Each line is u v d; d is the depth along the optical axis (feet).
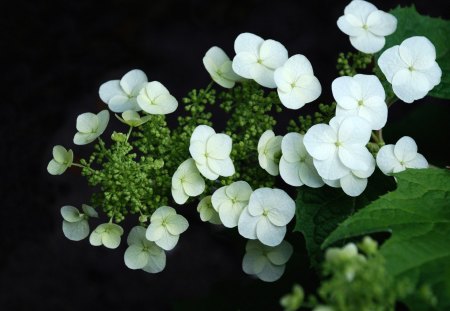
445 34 2.48
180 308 2.34
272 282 2.30
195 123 2.27
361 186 2.15
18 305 3.78
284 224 2.15
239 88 2.30
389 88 2.30
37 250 3.84
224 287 2.35
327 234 2.15
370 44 2.29
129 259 2.22
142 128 2.25
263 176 2.24
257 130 2.25
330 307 1.78
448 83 2.41
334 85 2.16
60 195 3.87
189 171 2.17
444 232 1.99
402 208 2.04
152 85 2.24
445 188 2.10
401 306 2.02
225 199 2.16
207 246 3.75
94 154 2.21
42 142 3.96
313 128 2.13
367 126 2.13
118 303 3.77
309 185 2.16
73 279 3.82
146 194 2.19
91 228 3.39
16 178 3.90
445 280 1.87
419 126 2.65
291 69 2.21
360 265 1.80
